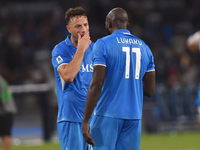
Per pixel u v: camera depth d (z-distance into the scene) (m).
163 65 58.41
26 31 64.88
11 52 59.41
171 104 41.91
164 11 75.19
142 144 32.34
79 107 13.73
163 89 42.62
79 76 13.91
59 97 14.08
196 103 24.34
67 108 13.72
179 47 64.31
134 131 11.72
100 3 71.31
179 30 70.75
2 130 23.50
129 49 11.61
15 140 36.47
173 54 61.72
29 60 59.72
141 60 11.82
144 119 40.19
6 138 23.62
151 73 12.27
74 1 72.56
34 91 34.69
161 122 41.19
